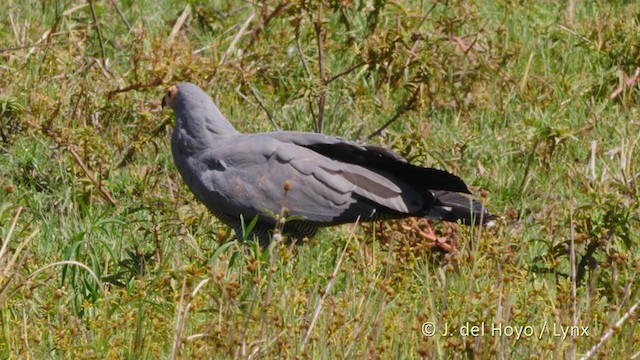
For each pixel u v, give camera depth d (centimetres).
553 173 1405
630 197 1233
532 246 1188
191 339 870
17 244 1117
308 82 1385
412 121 1503
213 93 1496
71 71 1552
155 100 1451
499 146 1469
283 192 1128
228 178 1142
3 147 1380
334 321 925
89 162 1334
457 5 1605
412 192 1153
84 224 1207
